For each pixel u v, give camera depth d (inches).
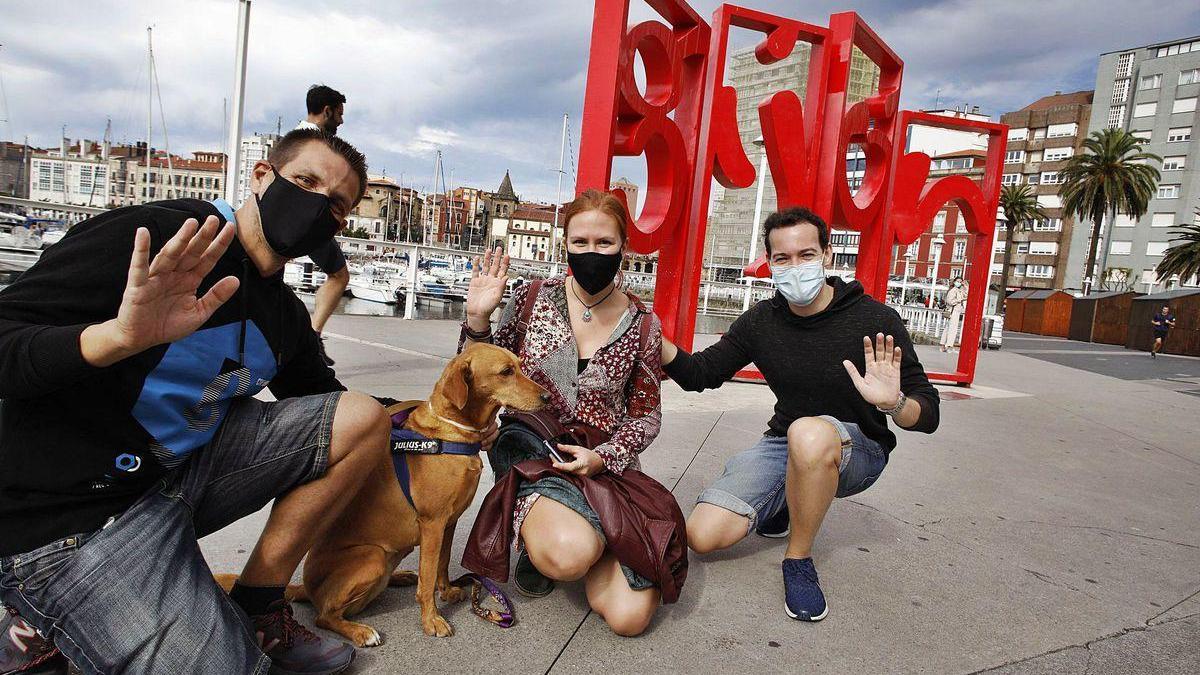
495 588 90.8
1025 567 125.2
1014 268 2957.7
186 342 61.8
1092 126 2755.9
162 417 61.5
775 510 112.8
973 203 359.6
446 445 82.0
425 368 252.8
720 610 99.2
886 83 321.4
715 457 178.2
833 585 111.0
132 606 58.1
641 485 92.0
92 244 58.3
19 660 62.0
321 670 72.7
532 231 5531.5
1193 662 93.1
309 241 66.7
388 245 447.5
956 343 747.4
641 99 227.3
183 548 63.2
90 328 51.3
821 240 112.8
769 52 267.4
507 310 100.9
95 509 59.4
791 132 273.4
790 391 116.4
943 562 124.3
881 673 85.7
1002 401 331.9
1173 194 2491.4
